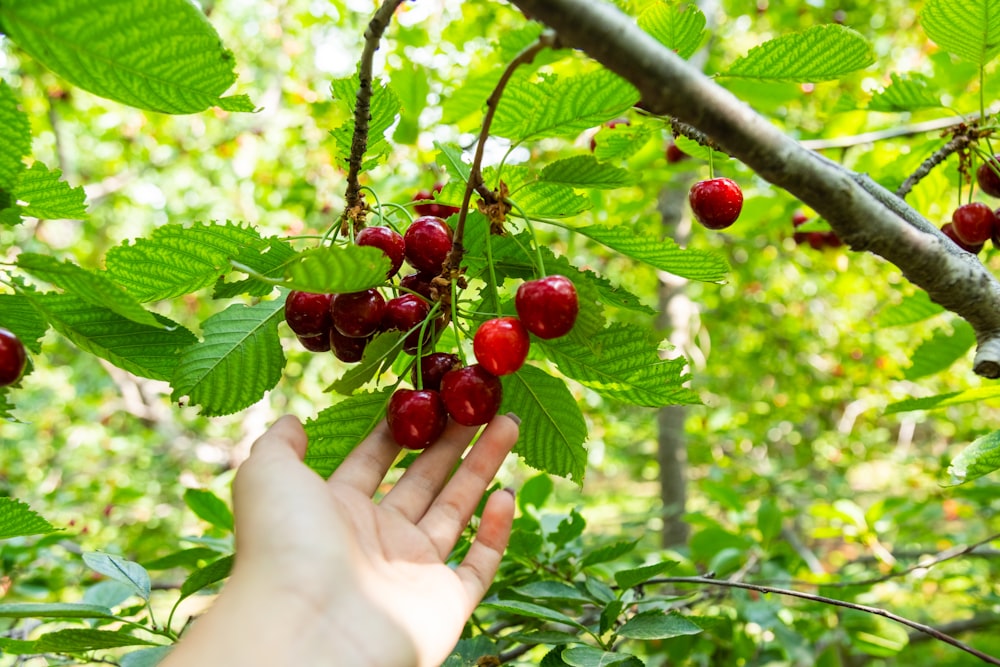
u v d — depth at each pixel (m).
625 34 0.32
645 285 1.84
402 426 0.41
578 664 0.43
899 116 0.89
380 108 0.47
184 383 0.43
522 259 0.44
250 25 2.11
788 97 0.84
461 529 0.46
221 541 0.63
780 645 0.73
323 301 0.43
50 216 0.41
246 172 1.76
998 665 0.44
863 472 2.50
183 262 0.44
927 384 1.98
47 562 0.87
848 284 1.97
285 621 0.37
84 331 0.41
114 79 0.36
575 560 0.62
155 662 0.46
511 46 0.68
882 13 1.69
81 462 2.06
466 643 0.53
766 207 0.88
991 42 0.52
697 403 0.45
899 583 0.92
